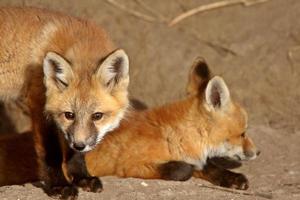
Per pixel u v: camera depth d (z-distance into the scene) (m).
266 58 19.41
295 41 19.78
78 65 11.75
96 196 11.61
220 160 14.77
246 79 19.00
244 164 14.70
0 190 11.81
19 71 12.60
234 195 12.16
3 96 13.08
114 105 11.78
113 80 11.82
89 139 11.34
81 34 12.43
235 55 19.59
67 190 11.52
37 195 11.56
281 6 20.81
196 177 13.55
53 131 12.11
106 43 12.56
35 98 12.29
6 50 12.65
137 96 18.73
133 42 19.72
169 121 13.39
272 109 18.44
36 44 12.46
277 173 14.12
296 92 18.78
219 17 20.67
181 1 21.05
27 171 13.58
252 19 20.55
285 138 16.39
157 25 20.27
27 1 18.52
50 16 12.80
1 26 12.75
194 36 20.12
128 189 12.01
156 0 21.00
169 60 19.34
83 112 11.41
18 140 13.90
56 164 12.09
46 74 11.61
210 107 13.27
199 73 13.96
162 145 13.18
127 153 13.20
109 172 13.34
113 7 20.27
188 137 13.34
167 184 12.44
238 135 13.55
